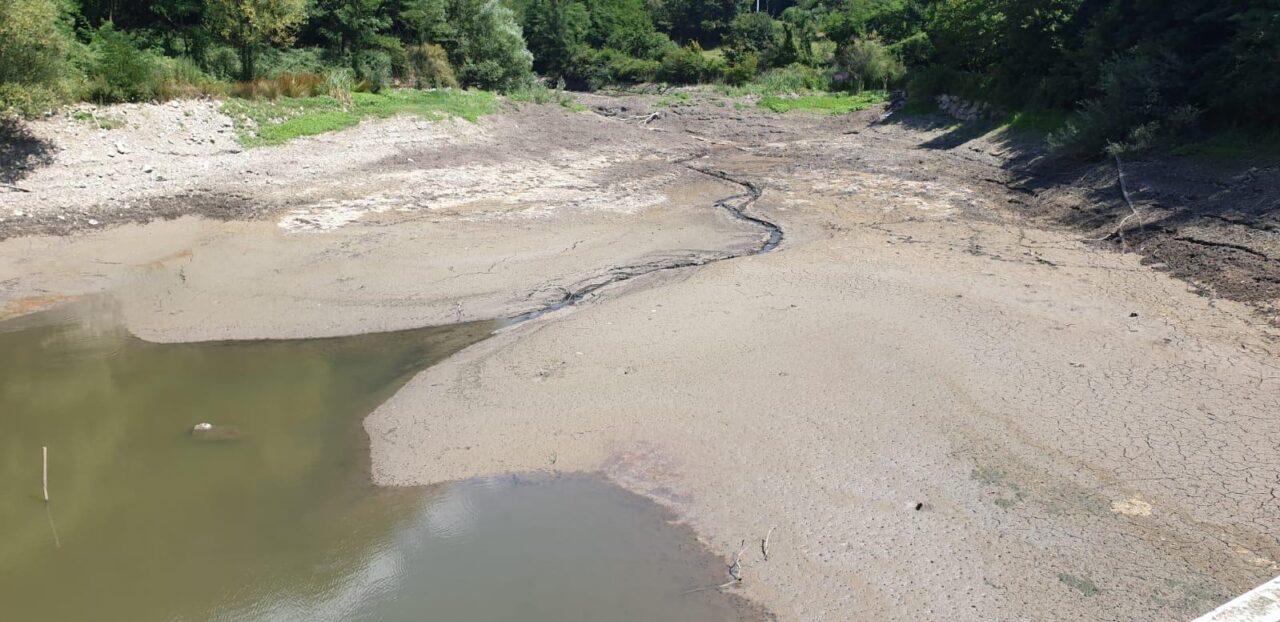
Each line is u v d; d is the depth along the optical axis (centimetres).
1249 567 611
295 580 645
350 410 933
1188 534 654
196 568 659
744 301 1193
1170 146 1694
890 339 1042
